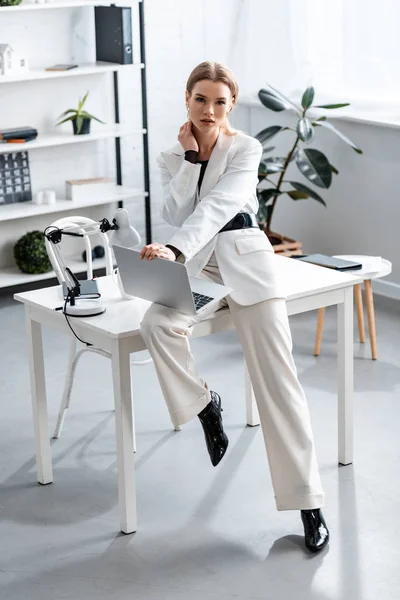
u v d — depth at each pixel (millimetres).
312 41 6113
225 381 4602
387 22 5656
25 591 2996
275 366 3154
